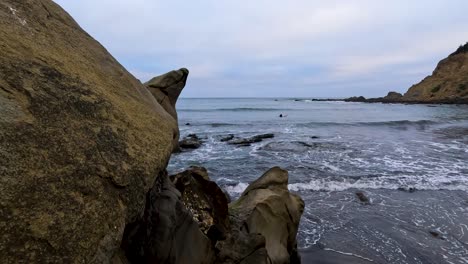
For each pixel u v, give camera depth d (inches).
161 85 314.7
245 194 332.2
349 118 2086.6
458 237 375.2
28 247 84.0
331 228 401.7
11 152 95.7
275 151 897.5
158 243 168.2
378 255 338.3
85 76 152.7
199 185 262.2
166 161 154.9
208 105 3905.0
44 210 92.1
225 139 1115.9
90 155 115.7
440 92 3986.2
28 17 160.9
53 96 124.2
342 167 701.3
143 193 125.7
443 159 785.6
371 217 433.7
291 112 2728.8
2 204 85.6
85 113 130.0
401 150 911.0
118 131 136.0
